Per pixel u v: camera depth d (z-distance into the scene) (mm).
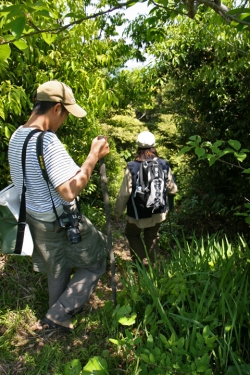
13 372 2252
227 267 2500
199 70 4629
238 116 4508
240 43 4148
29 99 3416
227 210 4832
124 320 2271
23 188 2318
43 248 2482
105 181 2633
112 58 4719
